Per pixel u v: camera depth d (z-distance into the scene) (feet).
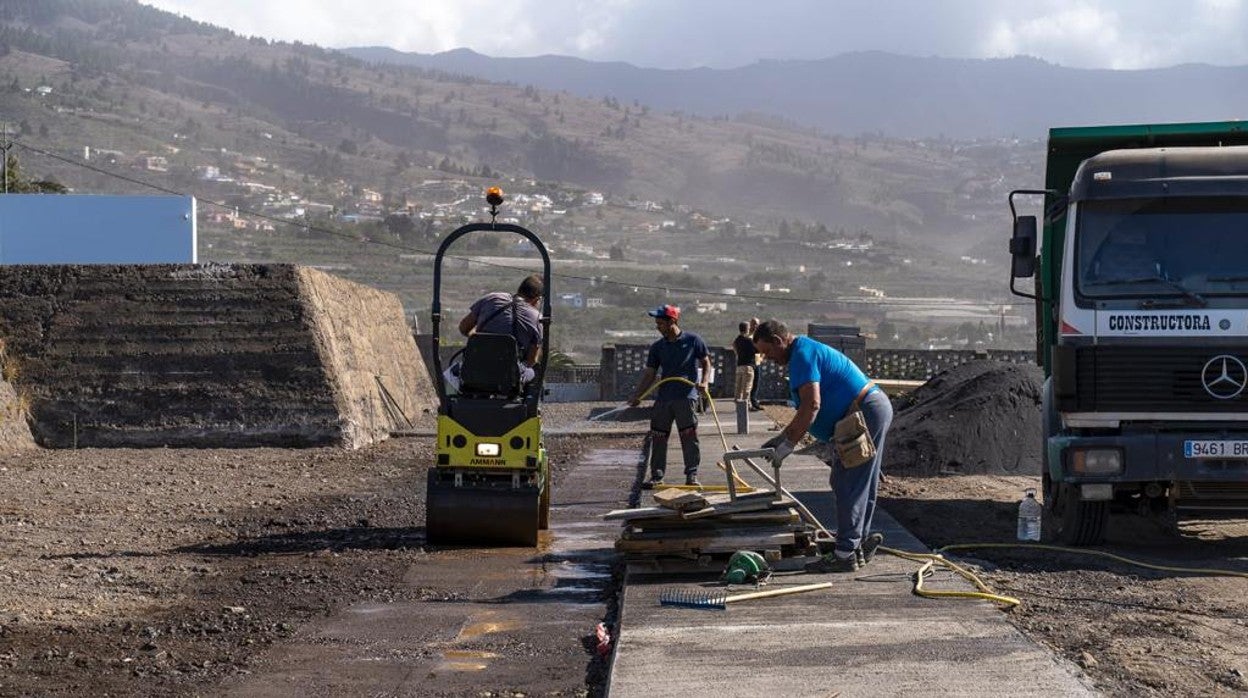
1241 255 35.63
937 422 60.18
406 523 44.06
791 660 22.65
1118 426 36.17
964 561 34.50
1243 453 35.14
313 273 79.25
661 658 23.02
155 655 25.68
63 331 73.56
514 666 24.91
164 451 68.23
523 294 41.14
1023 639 23.89
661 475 51.98
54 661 25.21
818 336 130.93
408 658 25.57
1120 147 42.60
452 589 32.42
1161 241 35.96
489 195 39.24
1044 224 43.27
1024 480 56.03
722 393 129.59
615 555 37.29
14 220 116.06
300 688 23.47
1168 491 37.04
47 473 57.31
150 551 37.86
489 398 39.52
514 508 38.52
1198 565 34.37
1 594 30.99
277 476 58.13
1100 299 35.88
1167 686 21.85
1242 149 36.63
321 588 32.60
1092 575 32.73
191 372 72.49
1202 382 35.22
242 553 37.78
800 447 69.46
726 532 31.81
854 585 29.66
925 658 22.54
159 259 117.50
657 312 51.03
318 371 73.36
